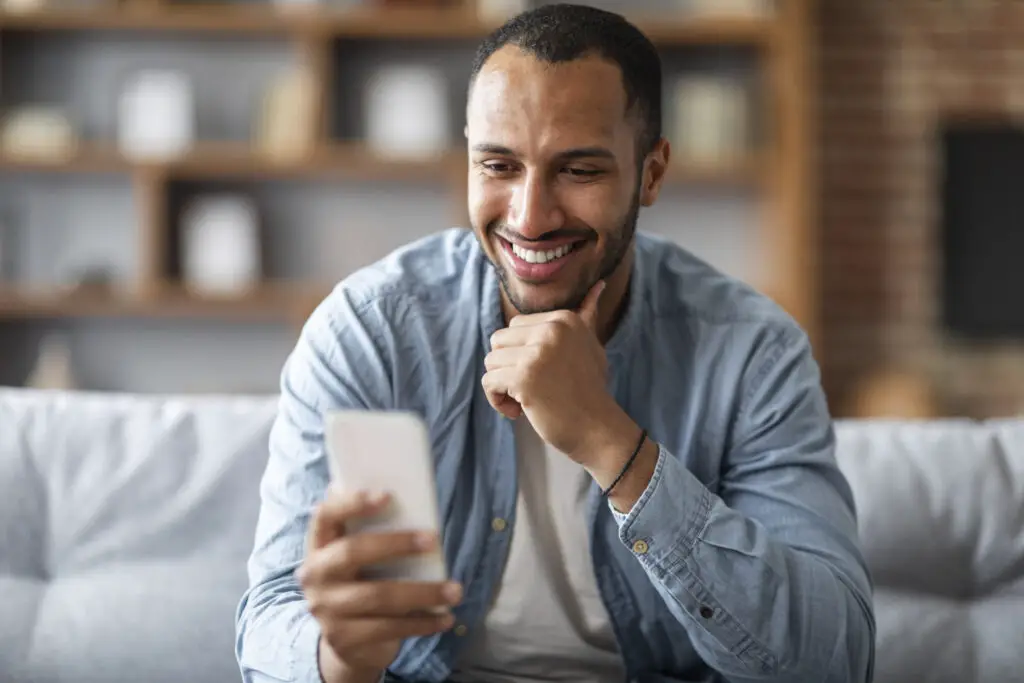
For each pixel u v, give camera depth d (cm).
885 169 448
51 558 154
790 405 140
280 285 446
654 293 149
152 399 164
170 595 150
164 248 428
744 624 122
